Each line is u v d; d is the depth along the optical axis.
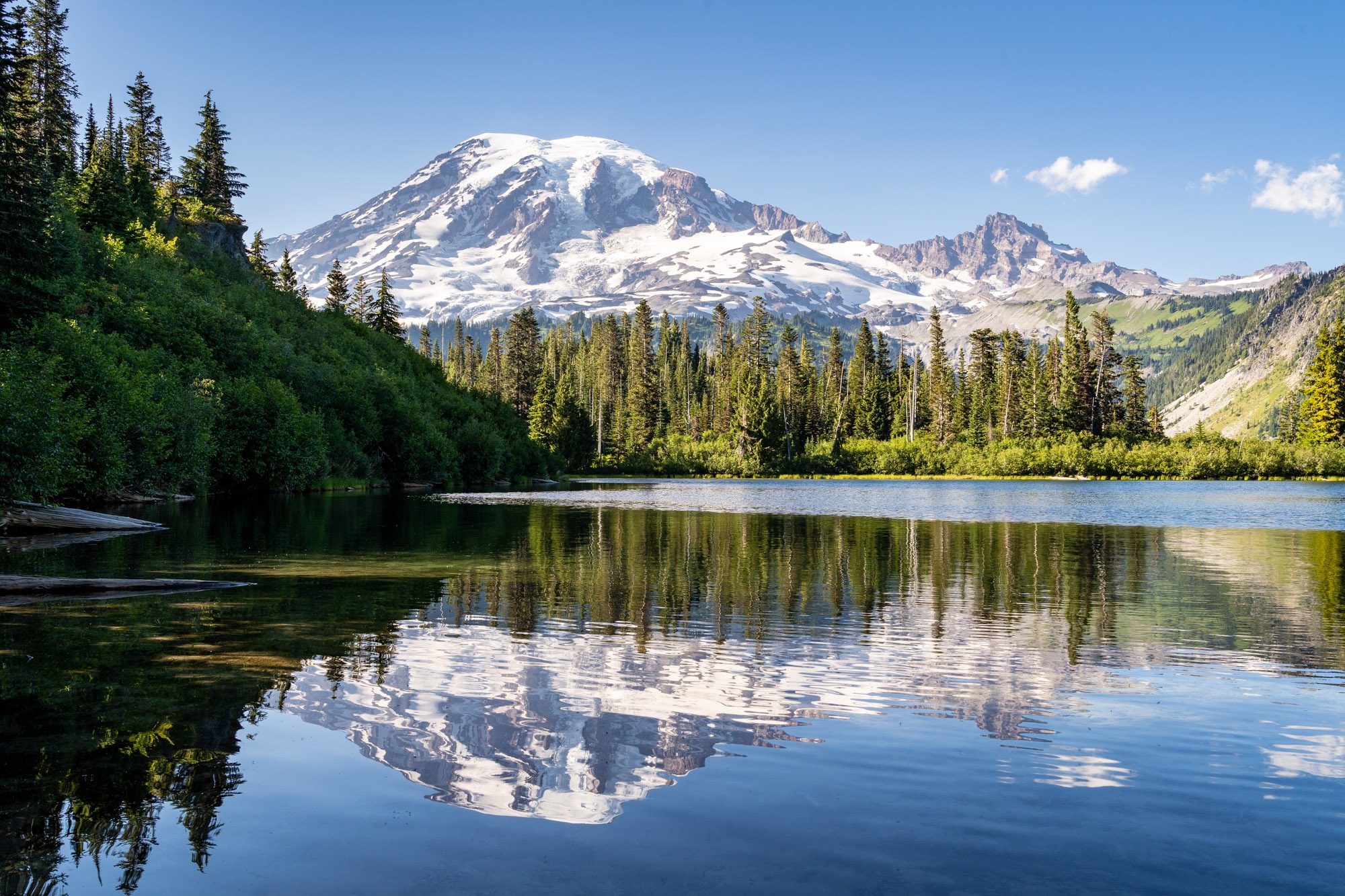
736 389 161.00
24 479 31.55
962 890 5.94
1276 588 21.56
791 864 6.29
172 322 66.75
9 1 44.09
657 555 28.33
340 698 10.48
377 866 6.21
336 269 131.25
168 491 53.53
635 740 9.09
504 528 39.03
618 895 5.78
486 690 10.98
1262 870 6.33
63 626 14.77
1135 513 54.62
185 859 6.28
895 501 68.81
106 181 87.56
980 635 15.25
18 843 6.50
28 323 44.22
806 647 13.97
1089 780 8.10
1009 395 137.88
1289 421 149.38
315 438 70.38
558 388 157.62
